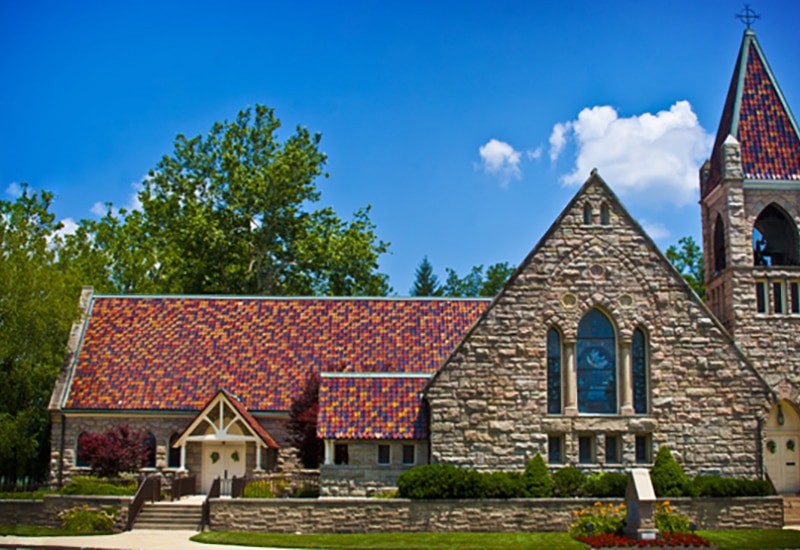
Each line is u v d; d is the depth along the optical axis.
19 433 47.28
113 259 80.56
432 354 49.22
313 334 50.84
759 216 45.16
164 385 47.91
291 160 74.44
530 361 39.72
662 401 39.62
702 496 37.09
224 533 36.00
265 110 78.12
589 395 40.03
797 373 42.19
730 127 44.75
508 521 36.09
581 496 37.19
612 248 40.59
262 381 47.91
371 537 34.84
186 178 77.00
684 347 40.06
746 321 42.34
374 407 40.81
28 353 49.25
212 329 51.34
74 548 32.72
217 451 45.72
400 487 37.09
